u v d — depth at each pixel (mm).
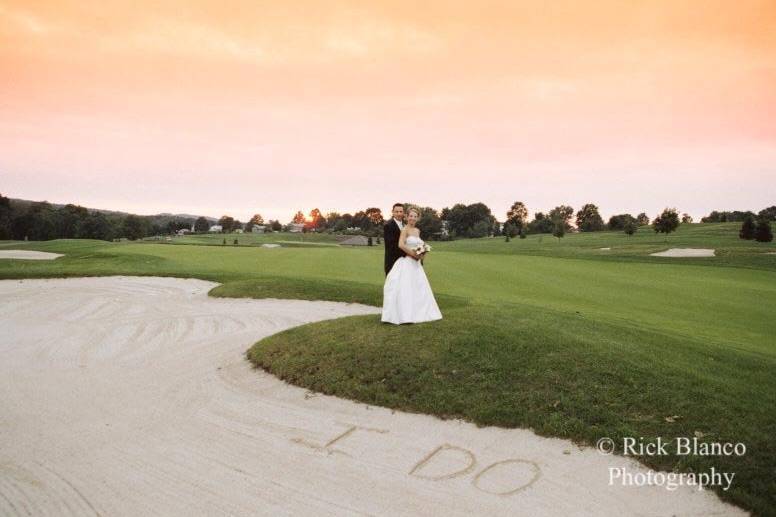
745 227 72562
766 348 11352
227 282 20188
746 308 17703
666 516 4625
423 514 4664
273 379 8594
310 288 17578
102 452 6062
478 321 9594
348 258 32750
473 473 5410
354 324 10219
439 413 6840
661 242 71750
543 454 5773
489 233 156875
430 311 9859
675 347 9172
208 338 11789
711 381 7242
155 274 22281
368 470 5523
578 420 6312
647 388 6957
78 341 11656
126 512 4777
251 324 13148
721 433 5883
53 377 9047
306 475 5438
